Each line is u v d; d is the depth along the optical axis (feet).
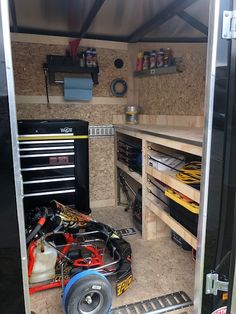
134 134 7.88
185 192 5.13
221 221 4.05
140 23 7.72
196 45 8.14
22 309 3.82
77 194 8.07
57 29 8.40
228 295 4.24
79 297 4.37
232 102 3.75
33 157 7.47
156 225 7.63
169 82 8.87
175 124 8.89
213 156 3.85
